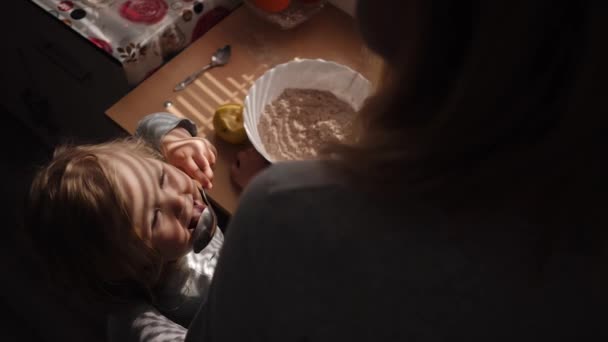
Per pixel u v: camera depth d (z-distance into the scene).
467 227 0.25
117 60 0.95
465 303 0.27
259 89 0.90
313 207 0.28
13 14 1.10
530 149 0.22
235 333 0.38
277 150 0.88
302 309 0.32
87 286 0.76
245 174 0.87
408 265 0.27
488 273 0.26
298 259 0.30
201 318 0.44
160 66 1.05
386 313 0.29
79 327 1.37
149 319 0.76
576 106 0.20
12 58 1.32
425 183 0.24
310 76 0.93
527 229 0.24
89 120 1.30
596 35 0.19
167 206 0.75
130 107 0.96
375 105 0.27
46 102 1.42
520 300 0.27
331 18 1.09
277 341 0.35
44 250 0.75
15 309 1.39
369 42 0.29
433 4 0.23
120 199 0.71
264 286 0.32
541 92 0.21
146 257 0.74
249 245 0.31
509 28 0.21
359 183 0.26
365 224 0.27
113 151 0.77
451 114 0.23
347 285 0.29
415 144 0.24
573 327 0.28
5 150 1.66
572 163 0.21
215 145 0.92
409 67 0.25
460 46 0.24
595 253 0.25
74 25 0.98
